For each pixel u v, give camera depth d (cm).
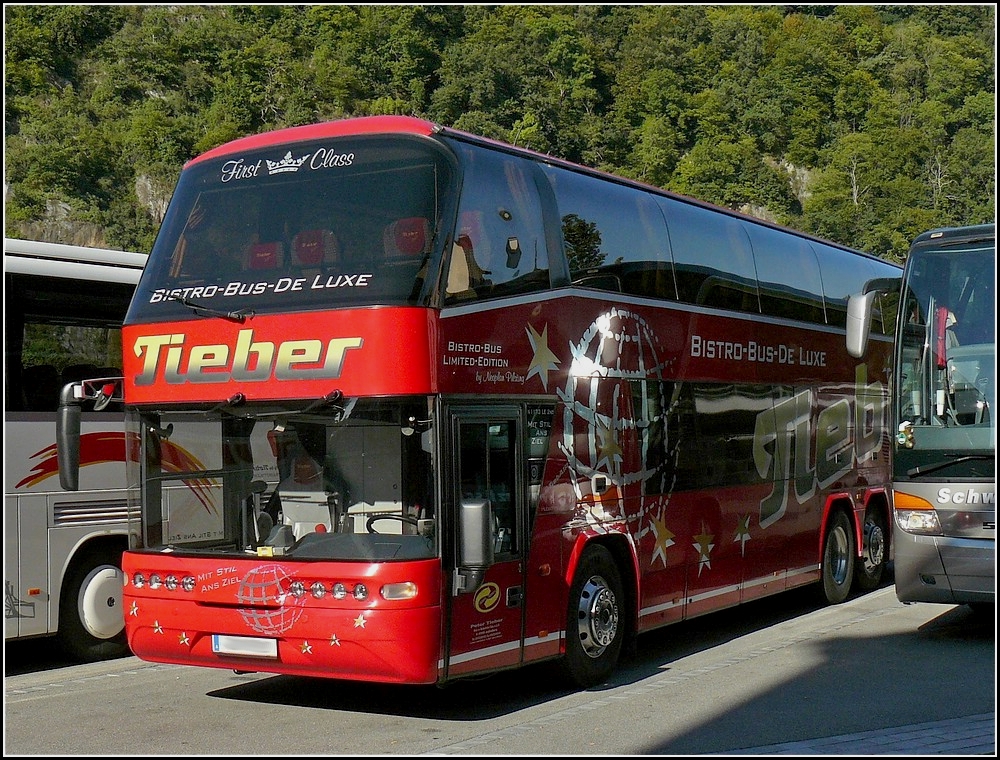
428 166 809
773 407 1222
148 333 858
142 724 798
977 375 1025
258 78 11656
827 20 12200
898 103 10562
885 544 1500
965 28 12431
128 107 10794
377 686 937
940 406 1035
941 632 1141
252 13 12731
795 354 1277
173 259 876
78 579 1065
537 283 881
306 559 776
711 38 12038
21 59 10938
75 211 8850
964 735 707
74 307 1065
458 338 794
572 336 914
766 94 10906
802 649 1062
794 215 10006
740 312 1171
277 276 823
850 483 1402
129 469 856
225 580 801
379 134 836
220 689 930
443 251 791
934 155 9744
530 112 10438
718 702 835
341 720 808
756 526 1174
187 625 814
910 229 9075
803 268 1329
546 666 902
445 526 768
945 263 1063
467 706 853
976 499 1005
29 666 1062
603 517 933
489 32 11875
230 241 855
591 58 11312
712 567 1091
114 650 1098
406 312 768
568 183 950
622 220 1005
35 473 1018
